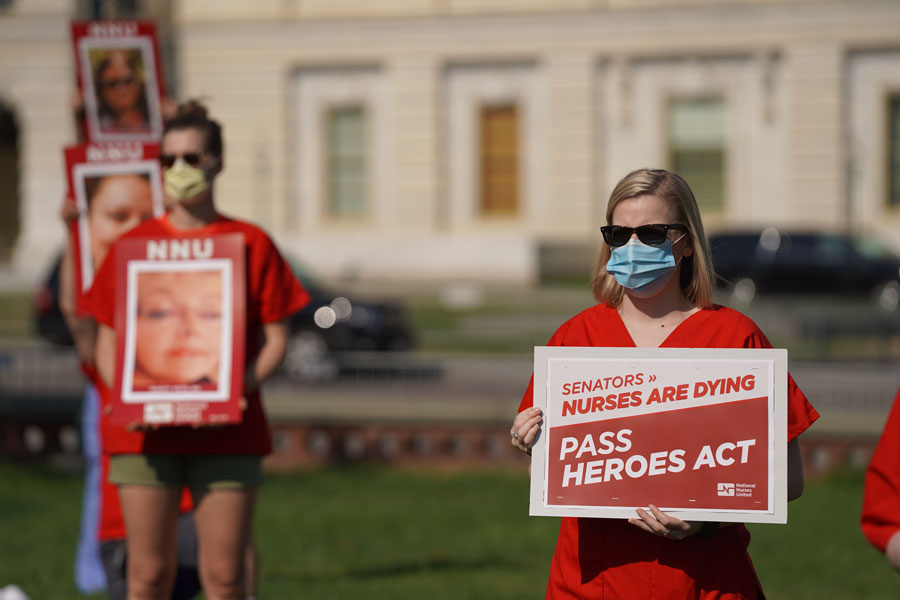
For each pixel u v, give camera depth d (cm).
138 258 1027
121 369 1008
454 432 2794
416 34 6856
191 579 1212
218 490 999
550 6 6725
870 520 653
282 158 6988
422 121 6881
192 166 1023
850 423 2619
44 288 4106
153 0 6994
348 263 6925
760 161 6625
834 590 1666
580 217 6769
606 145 6756
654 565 767
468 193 6888
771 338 4394
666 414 769
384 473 2786
